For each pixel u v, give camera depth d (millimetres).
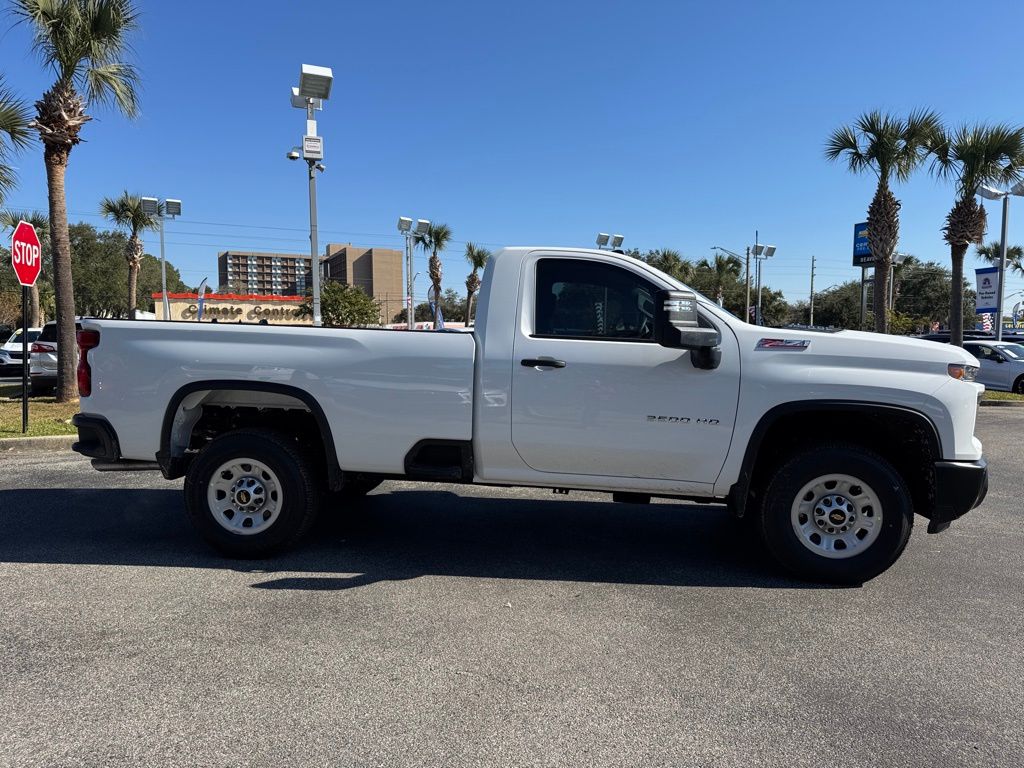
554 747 2703
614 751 2684
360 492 6684
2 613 3891
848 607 4137
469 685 3166
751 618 3963
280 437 4793
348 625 3787
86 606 3996
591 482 4594
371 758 2615
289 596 4188
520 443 4547
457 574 4625
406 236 27062
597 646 3584
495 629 3770
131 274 30844
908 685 3227
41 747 2650
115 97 12688
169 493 6836
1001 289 19875
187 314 48938
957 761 2652
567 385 4453
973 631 3818
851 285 65062
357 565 4766
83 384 4891
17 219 35594
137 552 4969
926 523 6031
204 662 3342
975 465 4270
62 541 5223
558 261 4609
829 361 4312
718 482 4453
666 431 4410
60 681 3148
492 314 4586
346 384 4641
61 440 9336
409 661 3389
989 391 18969
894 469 4363
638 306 4527
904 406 4242
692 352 4336
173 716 2875
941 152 18016
